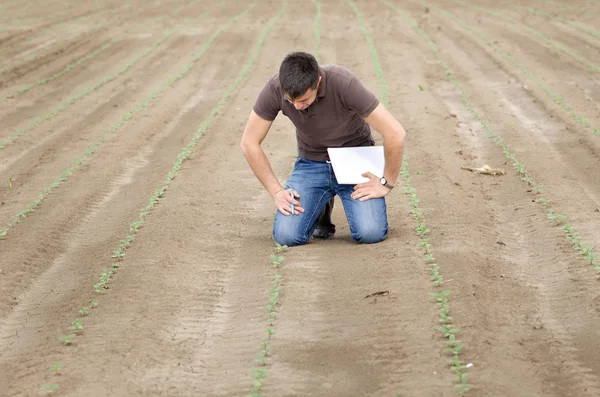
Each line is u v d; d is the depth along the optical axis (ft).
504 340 18.47
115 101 51.29
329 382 16.96
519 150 37.17
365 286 21.61
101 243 26.94
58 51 71.77
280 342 18.89
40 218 30.01
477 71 56.80
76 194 32.86
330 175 24.70
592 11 86.12
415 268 22.43
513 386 16.29
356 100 22.34
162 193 31.81
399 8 92.43
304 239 25.18
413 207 28.14
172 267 23.88
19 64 66.03
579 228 26.37
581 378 16.85
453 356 17.42
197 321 20.44
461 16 85.15
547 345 18.44
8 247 27.02
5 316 22.08
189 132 42.86
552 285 22.24
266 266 23.67
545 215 27.99
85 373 17.70
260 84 54.39
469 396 15.79
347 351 18.21
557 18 81.92
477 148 38.11
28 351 19.39
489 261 23.59
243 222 28.30
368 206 24.53
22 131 44.27
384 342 18.43
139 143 40.91
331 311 20.35
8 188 34.42
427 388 16.24
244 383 17.11
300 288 21.85
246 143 24.03
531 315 20.24
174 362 18.21
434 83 53.52
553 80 53.11
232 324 20.16
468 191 30.81
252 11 93.71
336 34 74.23
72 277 24.25
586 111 44.45
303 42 70.28
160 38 76.23
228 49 68.59
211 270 23.72
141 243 25.96
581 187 31.35
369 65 58.90
